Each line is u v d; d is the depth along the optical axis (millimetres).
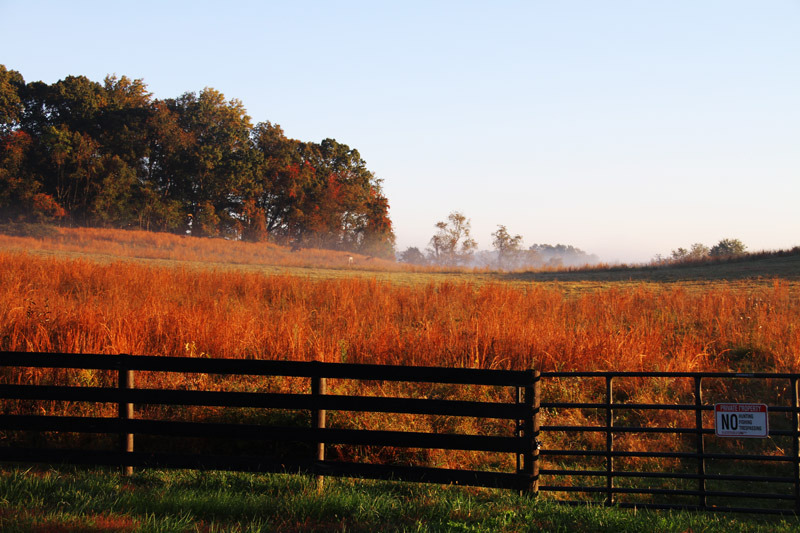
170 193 86062
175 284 21359
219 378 10375
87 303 16141
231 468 6664
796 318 15734
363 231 103562
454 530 5309
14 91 81000
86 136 77812
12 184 70312
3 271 20641
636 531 5520
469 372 6461
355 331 13664
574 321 16734
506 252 129500
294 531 5324
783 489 8312
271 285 21922
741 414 6488
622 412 10461
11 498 5770
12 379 10031
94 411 9312
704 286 27641
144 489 6422
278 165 90125
